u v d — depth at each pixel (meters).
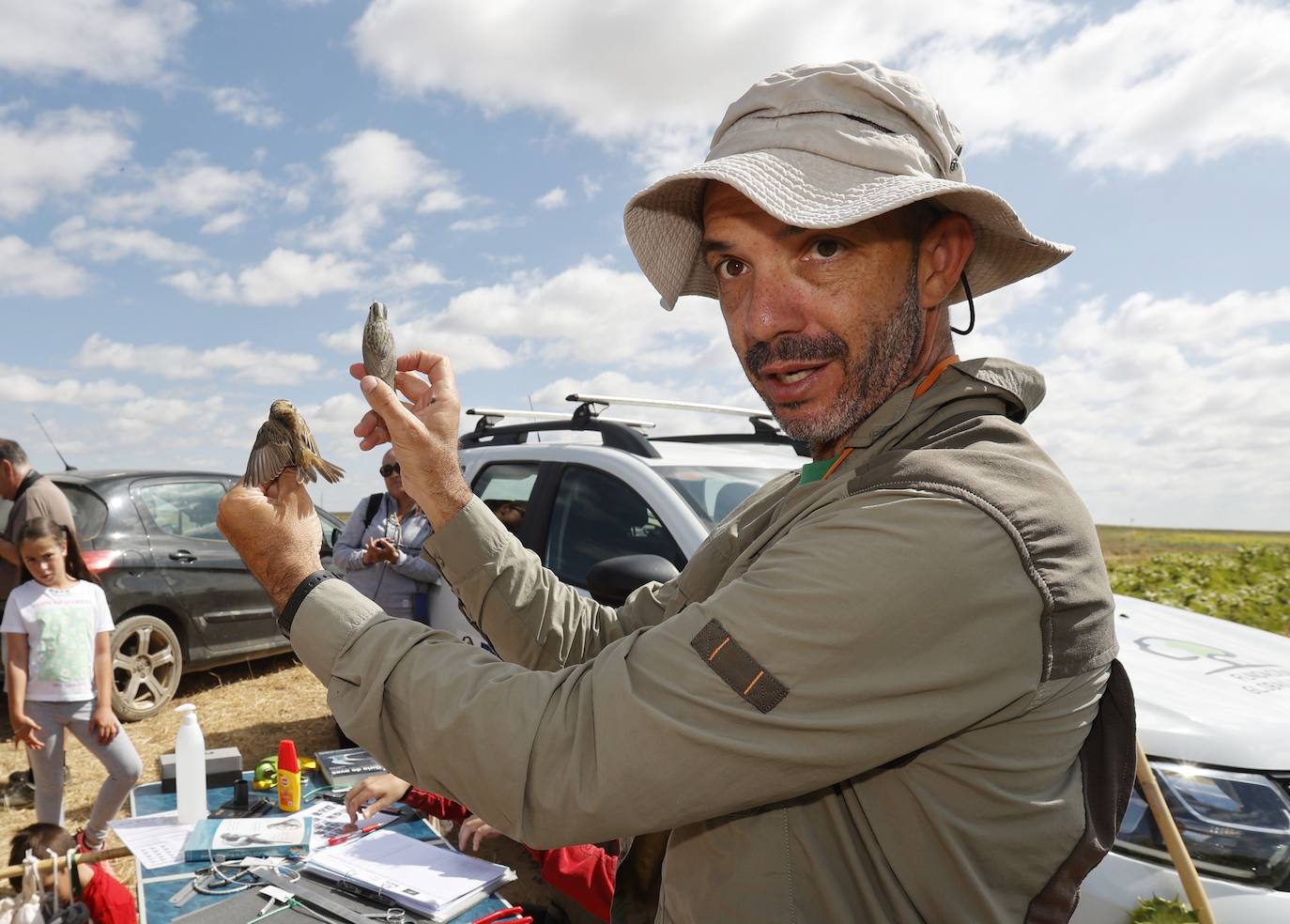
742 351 1.13
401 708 0.95
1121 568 7.26
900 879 0.93
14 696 4.28
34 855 2.75
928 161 1.03
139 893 2.31
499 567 1.37
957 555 0.83
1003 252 1.23
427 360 1.40
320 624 1.02
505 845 4.21
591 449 4.15
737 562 1.13
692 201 1.32
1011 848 0.90
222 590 7.11
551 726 0.89
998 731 0.89
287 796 2.90
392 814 2.84
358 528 5.18
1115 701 1.01
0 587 5.67
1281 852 1.96
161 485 7.07
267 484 1.07
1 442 5.48
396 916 2.14
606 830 0.87
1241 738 2.12
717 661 0.86
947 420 1.04
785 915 0.96
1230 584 6.45
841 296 1.03
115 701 6.39
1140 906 1.95
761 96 1.07
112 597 6.41
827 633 0.83
